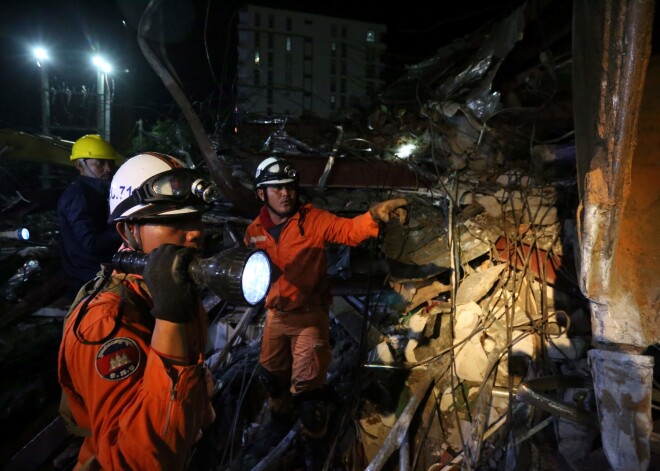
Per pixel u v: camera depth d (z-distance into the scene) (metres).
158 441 1.00
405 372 3.17
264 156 4.18
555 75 4.48
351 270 3.65
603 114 1.57
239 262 1.01
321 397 2.76
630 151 1.54
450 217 3.63
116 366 1.07
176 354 1.03
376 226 2.40
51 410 3.23
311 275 2.58
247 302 1.03
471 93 4.64
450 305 3.45
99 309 1.12
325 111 32.00
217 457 2.92
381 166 4.16
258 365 3.01
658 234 1.78
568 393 2.63
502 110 4.36
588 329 3.21
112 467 0.99
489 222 3.74
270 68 33.88
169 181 1.18
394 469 2.73
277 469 2.71
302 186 4.08
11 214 5.39
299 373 2.67
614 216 1.62
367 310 3.29
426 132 4.75
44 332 3.68
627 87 1.47
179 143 5.79
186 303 1.00
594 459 2.02
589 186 1.65
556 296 3.45
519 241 3.59
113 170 3.33
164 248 1.02
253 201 3.61
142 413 1.00
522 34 4.28
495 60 4.77
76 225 2.98
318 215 2.55
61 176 7.45
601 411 1.75
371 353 3.29
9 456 2.96
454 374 3.09
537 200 3.84
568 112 4.57
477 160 4.38
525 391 2.25
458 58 5.46
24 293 3.93
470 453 2.63
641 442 1.68
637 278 1.74
